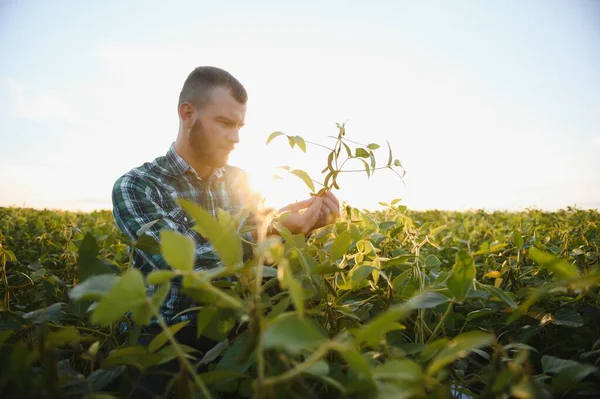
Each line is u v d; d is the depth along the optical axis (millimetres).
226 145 2281
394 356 905
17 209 6332
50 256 2852
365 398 845
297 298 655
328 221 1675
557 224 3205
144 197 2133
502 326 1547
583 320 1449
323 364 689
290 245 1277
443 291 1121
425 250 2264
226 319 1114
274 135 1153
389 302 1332
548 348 1444
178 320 1954
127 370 978
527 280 1824
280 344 578
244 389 984
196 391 1016
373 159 1279
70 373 986
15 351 754
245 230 1354
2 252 1792
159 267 1810
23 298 2164
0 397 743
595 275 820
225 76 2270
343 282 1342
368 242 1443
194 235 1952
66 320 1560
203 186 2469
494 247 1875
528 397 687
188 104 2301
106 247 2158
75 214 6180
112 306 670
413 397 757
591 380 1181
